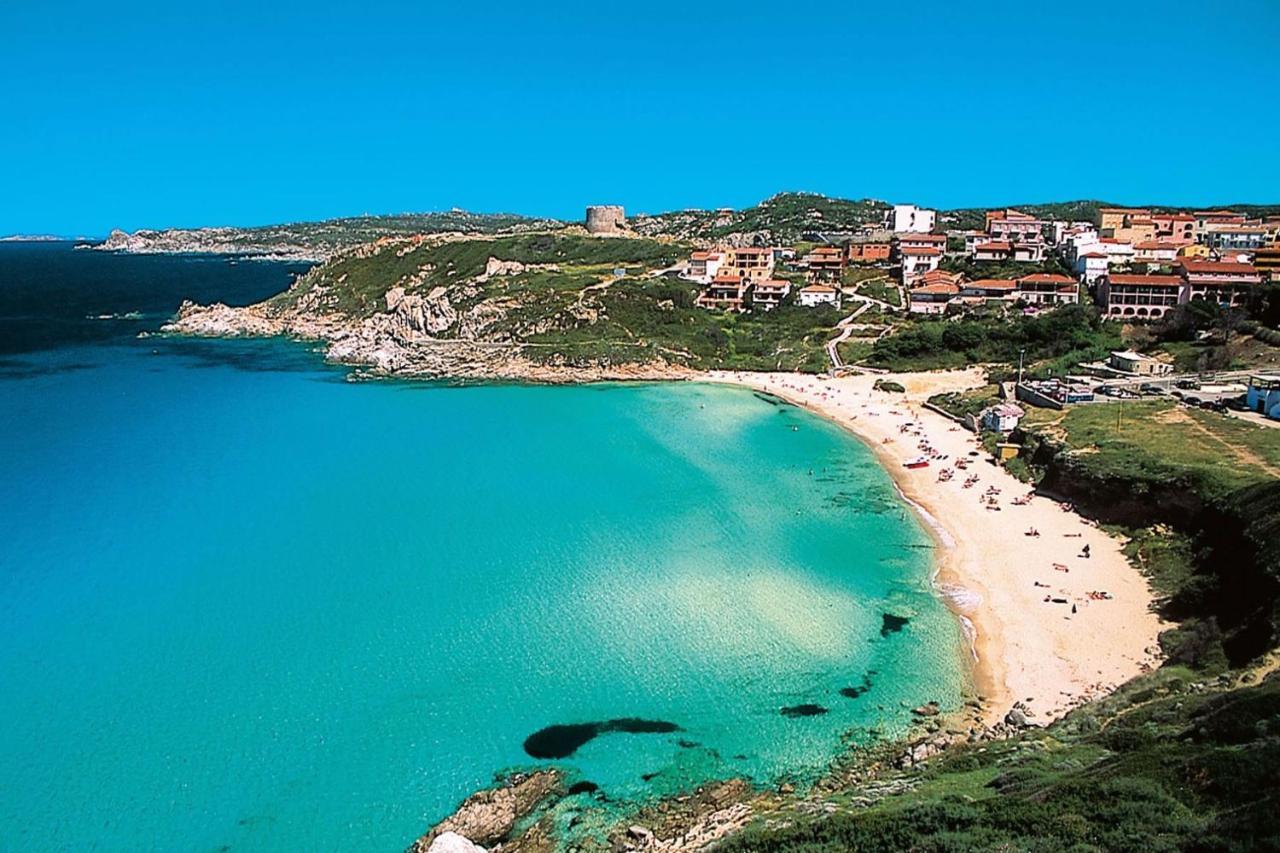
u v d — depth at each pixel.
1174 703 36.31
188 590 54.72
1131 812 26.17
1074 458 71.88
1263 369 101.44
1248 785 26.00
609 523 66.81
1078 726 37.62
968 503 72.38
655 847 33.41
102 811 35.78
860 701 43.41
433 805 36.41
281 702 42.91
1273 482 54.09
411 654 47.28
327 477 78.31
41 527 65.38
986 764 34.88
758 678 45.34
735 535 64.88
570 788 37.28
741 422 103.62
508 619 51.09
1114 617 51.28
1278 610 41.91
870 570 58.84
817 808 32.75
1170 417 79.69
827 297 166.00
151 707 42.44
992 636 49.50
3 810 35.66
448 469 81.19
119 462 83.06
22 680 44.59
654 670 45.91
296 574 57.12
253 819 35.50
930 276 168.12
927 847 26.78
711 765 38.75
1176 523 60.44
